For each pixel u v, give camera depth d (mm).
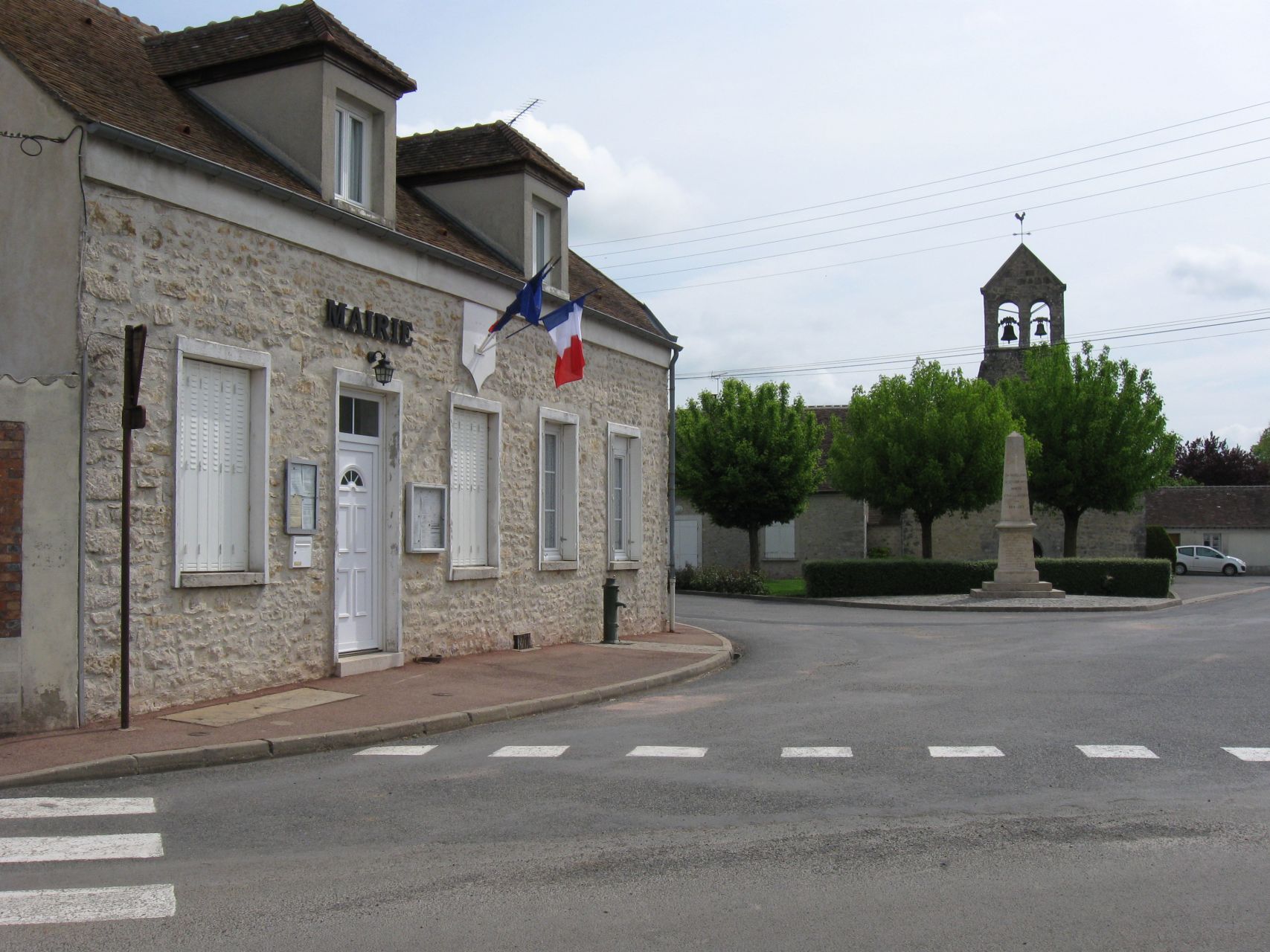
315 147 11727
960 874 5449
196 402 10164
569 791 7211
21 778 7367
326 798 7051
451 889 5238
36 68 9398
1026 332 46031
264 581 10688
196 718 9352
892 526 44906
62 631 8859
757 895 5137
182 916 4859
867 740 8875
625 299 19234
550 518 16125
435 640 13242
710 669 14172
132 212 9445
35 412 8844
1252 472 75750
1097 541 44500
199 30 12586
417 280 12852
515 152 15180
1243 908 4953
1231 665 13688
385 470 12555
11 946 4500
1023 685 12102
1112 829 6250
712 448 37469
